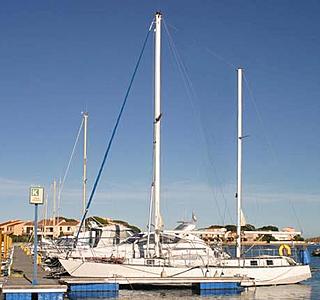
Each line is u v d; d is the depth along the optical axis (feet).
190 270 98.22
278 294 98.84
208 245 103.96
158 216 101.09
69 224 276.41
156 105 104.68
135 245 103.45
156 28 107.45
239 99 116.57
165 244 101.19
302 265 108.68
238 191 112.78
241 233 110.52
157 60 106.52
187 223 106.93
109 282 89.71
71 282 87.76
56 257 110.01
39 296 73.77
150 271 96.07
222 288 94.89
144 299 87.92
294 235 111.96
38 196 75.41
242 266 103.04
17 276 89.15
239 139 115.24
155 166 102.53
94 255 101.91
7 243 144.36
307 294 99.60
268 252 110.63
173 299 88.58
